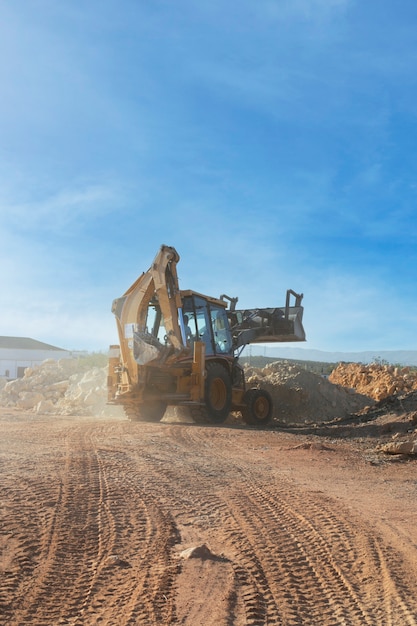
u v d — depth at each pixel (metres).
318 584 4.75
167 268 17.34
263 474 9.27
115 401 17.77
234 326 21.23
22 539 5.37
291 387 24.72
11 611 4.01
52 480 7.68
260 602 4.35
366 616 4.19
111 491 7.34
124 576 4.72
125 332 17.62
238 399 19.06
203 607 4.20
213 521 6.41
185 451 11.27
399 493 8.35
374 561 5.30
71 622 3.92
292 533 6.06
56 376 28.75
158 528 6.00
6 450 10.11
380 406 20.03
